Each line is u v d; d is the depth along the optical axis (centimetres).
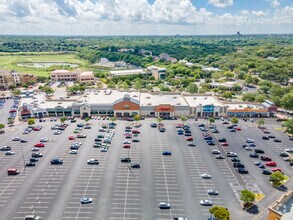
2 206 8900
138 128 16012
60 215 8494
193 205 9062
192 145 13625
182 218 8300
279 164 11894
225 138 14638
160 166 11544
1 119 17538
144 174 10894
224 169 11388
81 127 16100
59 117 18038
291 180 10594
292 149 13162
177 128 16075
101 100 19450
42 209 8769
